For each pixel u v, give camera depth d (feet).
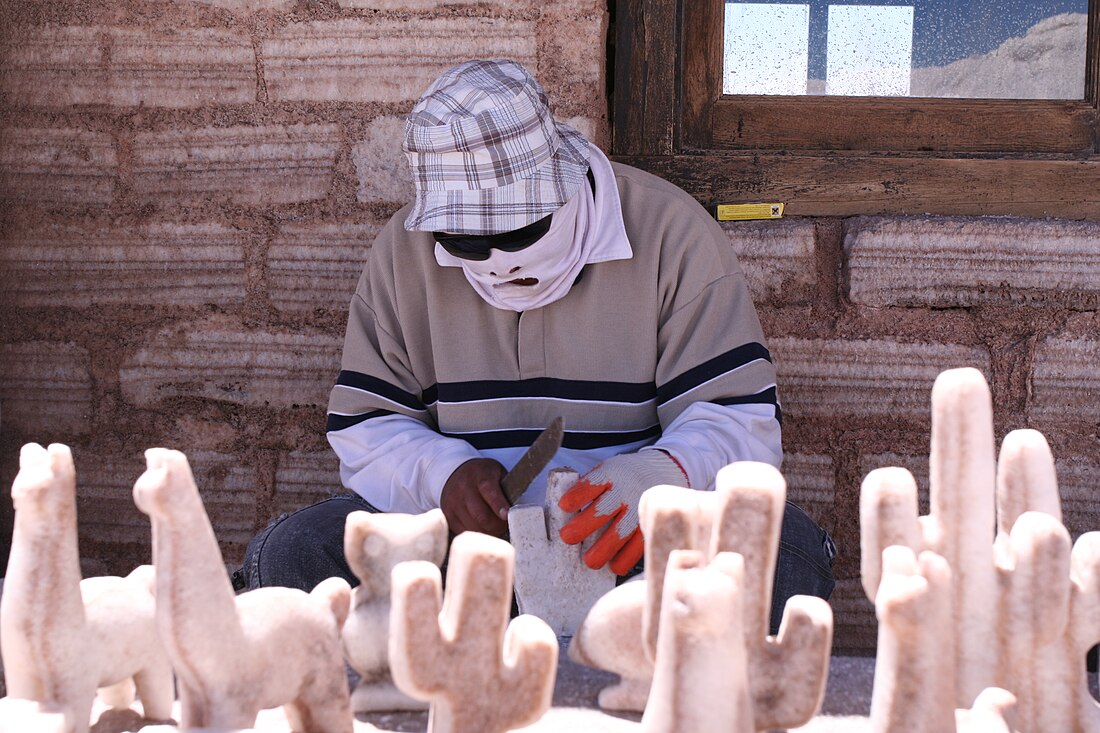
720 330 6.63
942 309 7.88
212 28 8.11
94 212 8.37
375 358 7.02
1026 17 7.88
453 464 6.28
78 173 8.34
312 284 8.25
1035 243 7.71
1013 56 7.95
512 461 6.73
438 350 6.84
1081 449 7.84
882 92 8.05
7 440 8.54
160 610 3.00
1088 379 7.78
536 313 6.66
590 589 5.09
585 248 6.57
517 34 7.87
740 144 8.11
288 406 8.35
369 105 8.06
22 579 3.17
